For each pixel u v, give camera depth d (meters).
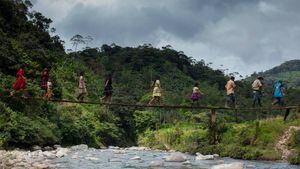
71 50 98.50
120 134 62.81
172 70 97.38
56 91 44.94
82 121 46.69
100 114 59.56
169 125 66.88
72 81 62.12
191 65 110.12
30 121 31.45
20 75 25.47
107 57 103.12
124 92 80.75
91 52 105.62
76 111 49.09
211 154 32.44
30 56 43.81
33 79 39.41
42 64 45.44
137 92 82.88
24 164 16.77
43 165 16.86
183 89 88.94
